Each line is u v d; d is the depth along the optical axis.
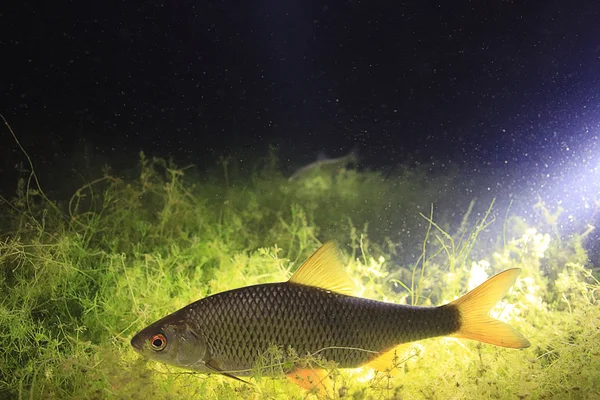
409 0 1.35
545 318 0.39
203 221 0.64
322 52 1.40
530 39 1.20
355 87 1.38
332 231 0.74
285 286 0.29
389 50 1.38
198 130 1.29
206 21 1.36
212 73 1.36
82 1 1.32
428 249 0.67
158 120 1.29
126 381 0.29
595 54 1.14
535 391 0.31
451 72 1.32
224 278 0.46
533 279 0.42
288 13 1.38
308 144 1.27
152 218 0.64
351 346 0.28
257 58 1.38
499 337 0.29
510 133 1.16
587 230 0.58
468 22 1.29
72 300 0.45
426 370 0.32
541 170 0.97
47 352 0.35
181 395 0.31
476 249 0.64
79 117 1.24
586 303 0.37
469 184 0.96
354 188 0.92
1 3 1.28
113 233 0.58
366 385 0.31
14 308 0.40
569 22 1.16
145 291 0.43
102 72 1.32
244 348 0.28
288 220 0.75
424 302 0.49
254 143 1.25
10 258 0.47
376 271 0.44
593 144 1.02
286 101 1.38
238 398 0.31
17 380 0.35
